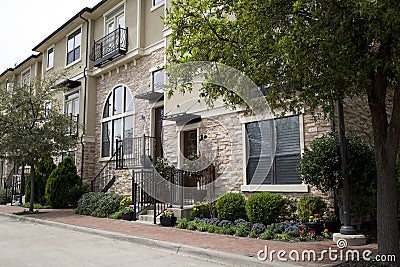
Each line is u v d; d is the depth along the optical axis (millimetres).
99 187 15641
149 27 14594
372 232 7797
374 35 4789
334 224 7707
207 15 6922
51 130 13859
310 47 5203
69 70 18406
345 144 7207
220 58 6512
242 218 9148
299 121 8922
